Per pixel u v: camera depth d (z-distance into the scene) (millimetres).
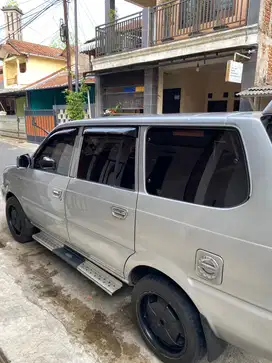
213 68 9258
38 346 2275
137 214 2131
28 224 3941
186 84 10422
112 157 2467
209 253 1710
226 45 7199
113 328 2516
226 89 10656
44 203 3297
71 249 3219
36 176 3432
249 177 1576
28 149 14047
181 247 1856
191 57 8125
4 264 3525
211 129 1824
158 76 9531
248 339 1637
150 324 2264
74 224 2846
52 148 3307
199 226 1754
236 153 1679
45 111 15180
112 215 2350
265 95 6426
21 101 22016
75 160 2867
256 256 1511
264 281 1494
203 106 11430
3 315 2613
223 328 1747
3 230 4613
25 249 3953
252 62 7203
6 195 4242
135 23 9773
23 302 2811
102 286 2584
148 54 8891
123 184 2312
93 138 2688
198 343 1928
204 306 1793
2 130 20047
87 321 2594
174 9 8555
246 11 7035
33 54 21172
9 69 23078
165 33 8836
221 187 1721
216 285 1697
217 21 7566
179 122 1973
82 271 2832
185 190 1896
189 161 1922
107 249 2490
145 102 9789
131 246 2223
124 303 2867
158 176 2070
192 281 1829
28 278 3242
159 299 2158
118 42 10141
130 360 2188
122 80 10734
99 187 2506
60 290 3041
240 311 1619
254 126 1607
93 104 12766
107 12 11227
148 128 2176
